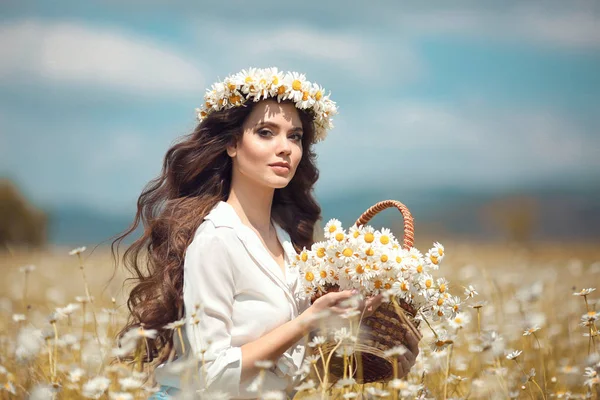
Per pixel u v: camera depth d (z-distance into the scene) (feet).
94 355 12.14
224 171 12.41
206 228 11.55
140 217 12.85
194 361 10.25
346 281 11.01
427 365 11.84
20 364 12.43
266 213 12.37
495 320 17.17
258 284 11.30
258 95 11.78
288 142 11.98
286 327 10.77
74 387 11.39
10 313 21.53
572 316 18.30
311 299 11.37
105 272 36.06
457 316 11.48
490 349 11.69
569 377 13.60
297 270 11.82
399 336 11.00
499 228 96.07
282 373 11.23
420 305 11.12
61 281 32.71
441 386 12.12
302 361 11.59
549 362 14.32
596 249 51.08
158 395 11.36
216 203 12.21
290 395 11.93
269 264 11.46
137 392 10.96
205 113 12.42
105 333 14.35
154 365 12.37
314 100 12.15
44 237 94.17
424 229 75.36
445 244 52.70
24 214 92.53
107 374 12.11
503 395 11.66
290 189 13.34
